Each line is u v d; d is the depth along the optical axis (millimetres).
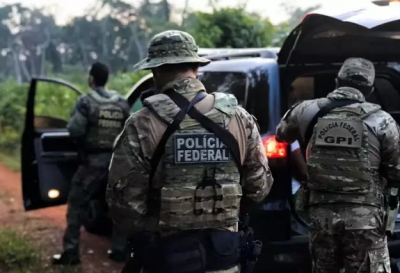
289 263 3652
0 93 17484
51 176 5570
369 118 3107
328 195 3139
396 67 4484
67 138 5652
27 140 5633
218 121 2408
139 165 2361
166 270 2383
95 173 4898
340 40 3770
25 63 37594
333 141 3117
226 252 2410
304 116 3260
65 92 15664
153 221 2438
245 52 4457
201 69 4543
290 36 3646
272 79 3857
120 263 5098
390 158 3102
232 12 9711
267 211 3617
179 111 2379
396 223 3723
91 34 30562
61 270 4852
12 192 8906
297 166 3709
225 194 2400
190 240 2391
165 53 2432
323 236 3201
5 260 4988
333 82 4289
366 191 3076
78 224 5023
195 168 2373
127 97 5633
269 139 3688
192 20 10234
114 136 4914
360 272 3113
